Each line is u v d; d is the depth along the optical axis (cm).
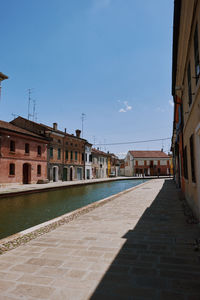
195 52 520
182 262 336
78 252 390
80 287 269
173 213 726
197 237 456
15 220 888
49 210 1102
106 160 5575
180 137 1119
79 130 4119
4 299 247
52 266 333
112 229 543
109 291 258
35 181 2755
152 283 274
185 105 820
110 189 2327
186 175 877
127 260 349
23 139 2589
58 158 3303
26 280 291
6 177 2300
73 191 2081
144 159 6028
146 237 469
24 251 400
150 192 1473
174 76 874
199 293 248
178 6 507
